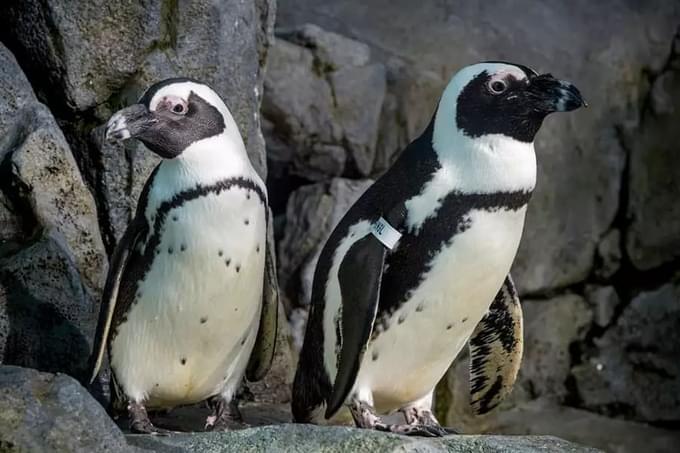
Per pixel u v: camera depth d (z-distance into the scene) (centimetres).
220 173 968
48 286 1089
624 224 1630
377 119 1509
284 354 1295
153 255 983
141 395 1030
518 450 920
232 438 905
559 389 1623
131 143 1169
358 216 981
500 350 1084
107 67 1161
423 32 1576
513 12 1619
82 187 1142
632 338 1623
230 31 1230
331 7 1602
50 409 806
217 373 1042
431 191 937
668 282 1631
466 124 938
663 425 1616
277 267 1483
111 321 1012
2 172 1116
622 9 1659
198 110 968
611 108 1612
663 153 1627
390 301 955
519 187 934
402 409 1051
